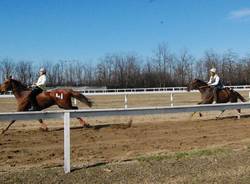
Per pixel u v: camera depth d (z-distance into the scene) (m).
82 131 16.66
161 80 81.62
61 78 83.38
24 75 74.94
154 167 10.34
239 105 18.39
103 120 20.58
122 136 15.55
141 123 19.20
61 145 13.74
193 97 43.19
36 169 10.23
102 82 83.31
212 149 12.72
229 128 17.89
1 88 17.55
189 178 9.41
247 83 82.81
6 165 10.85
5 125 18.95
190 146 13.63
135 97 44.31
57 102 17.78
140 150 12.97
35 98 17.64
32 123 19.58
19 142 14.28
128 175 9.61
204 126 18.41
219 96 22.41
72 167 10.36
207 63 81.81
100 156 12.02
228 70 83.25
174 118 21.67
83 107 29.69
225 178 9.41
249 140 14.86
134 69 83.12
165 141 14.62
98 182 9.06
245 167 10.35
